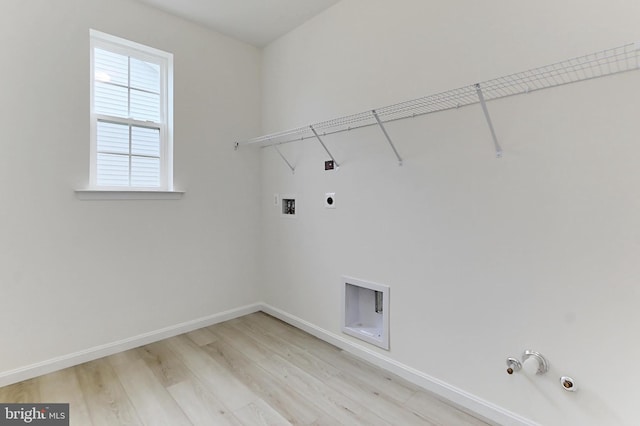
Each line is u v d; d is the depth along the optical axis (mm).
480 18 1699
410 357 2070
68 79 2182
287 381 2047
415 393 1933
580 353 1433
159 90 2689
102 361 2281
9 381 1979
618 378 1346
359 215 2365
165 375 2105
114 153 2459
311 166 2752
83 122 2250
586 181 1405
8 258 1989
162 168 2705
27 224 2051
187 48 2752
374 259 2271
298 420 1687
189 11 2613
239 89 3121
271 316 3203
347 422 1673
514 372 1625
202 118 2867
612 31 1324
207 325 2936
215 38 2934
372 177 2266
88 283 2295
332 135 2553
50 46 2109
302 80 2807
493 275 1690
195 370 2170
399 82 2074
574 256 1442
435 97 1866
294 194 2930
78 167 2232
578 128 1419
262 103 3270
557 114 1472
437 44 1877
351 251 2436
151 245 2596
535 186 1542
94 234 2316
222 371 2160
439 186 1898
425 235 1973
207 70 2889
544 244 1522
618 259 1338
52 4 2113
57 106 2143
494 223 1681
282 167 3055
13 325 2010
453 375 1858
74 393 1897
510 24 1595
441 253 1899
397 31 2082
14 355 2012
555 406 1501
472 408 1767
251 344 2580
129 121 2527
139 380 2043
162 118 2705
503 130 1636
